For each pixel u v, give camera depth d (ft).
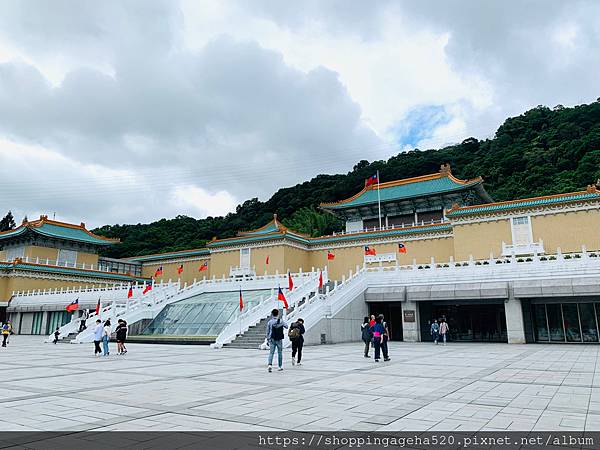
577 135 309.22
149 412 29.27
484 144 365.81
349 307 110.63
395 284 117.91
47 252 210.18
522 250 138.62
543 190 262.26
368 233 181.68
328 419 27.27
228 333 95.91
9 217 330.34
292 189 390.63
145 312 128.36
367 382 42.24
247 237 196.34
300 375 47.65
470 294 105.09
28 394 36.32
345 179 365.61
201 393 36.42
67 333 123.85
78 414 28.76
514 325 100.22
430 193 189.67
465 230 152.35
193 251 219.61
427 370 51.57
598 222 132.05
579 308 99.25
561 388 38.24
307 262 196.24
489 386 39.60
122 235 375.86
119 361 65.10
